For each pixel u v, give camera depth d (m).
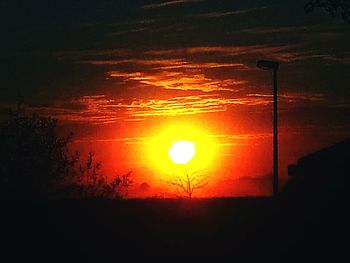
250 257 20.39
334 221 23.48
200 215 26.22
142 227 24.98
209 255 20.92
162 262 20.39
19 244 23.00
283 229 23.16
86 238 23.59
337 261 19.41
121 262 20.52
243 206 27.14
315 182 27.44
